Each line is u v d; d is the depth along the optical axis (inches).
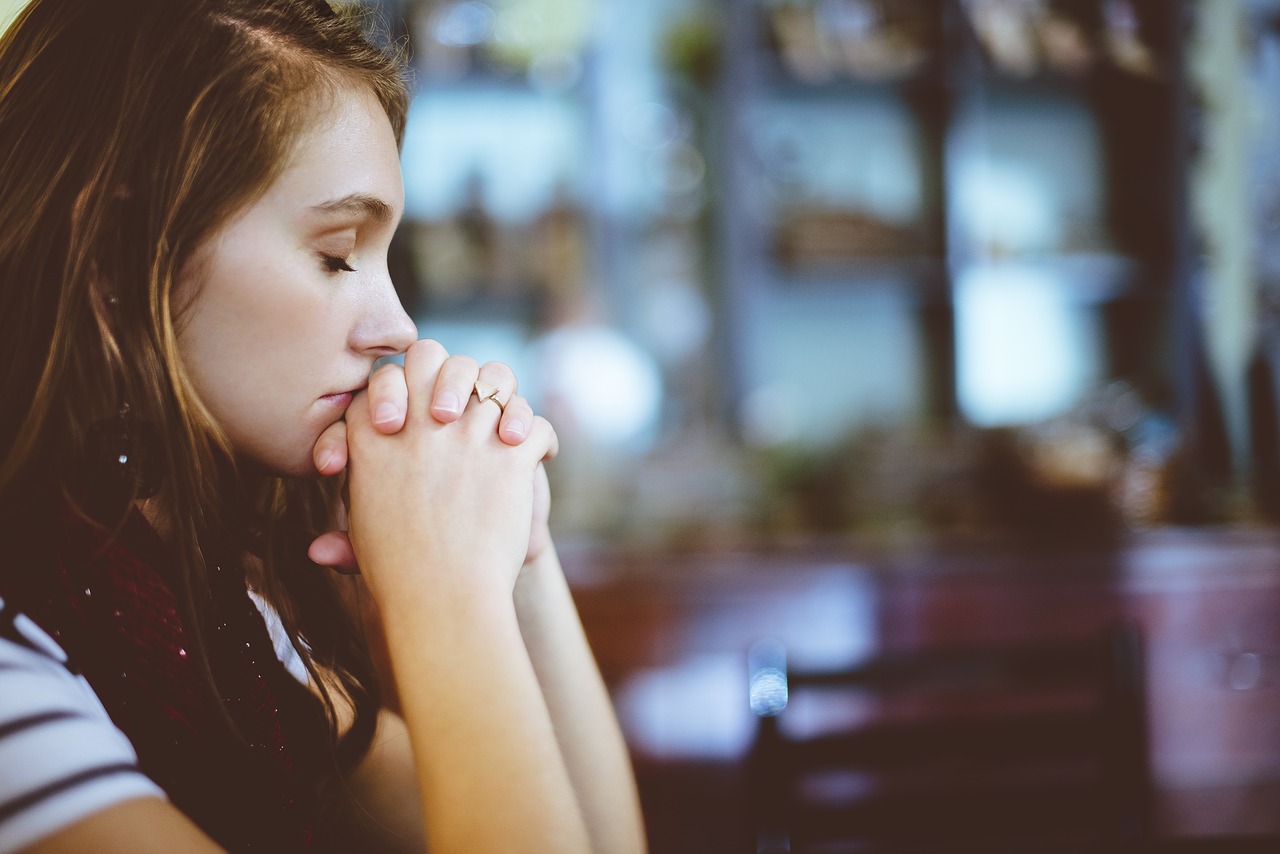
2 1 22.3
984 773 74.2
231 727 20.7
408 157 118.6
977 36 111.2
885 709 75.4
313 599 26.8
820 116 119.6
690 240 122.3
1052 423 100.0
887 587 76.9
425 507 20.7
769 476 102.4
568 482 99.2
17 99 19.6
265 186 19.0
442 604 19.7
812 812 45.3
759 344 112.0
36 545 18.9
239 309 19.3
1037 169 120.9
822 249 112.0
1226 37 111.1
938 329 121.9
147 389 19.1
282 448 20.8
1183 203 110.5
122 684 19.3
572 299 113.7
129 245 19.1
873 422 120.8
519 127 119.9
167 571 20.6
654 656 76.2
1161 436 94.9
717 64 116.7
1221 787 79.2
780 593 76.4
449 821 17.6
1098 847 43.1
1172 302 111.8
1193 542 80.5
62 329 19.1
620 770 27.0
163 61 19.0
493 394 22.6
